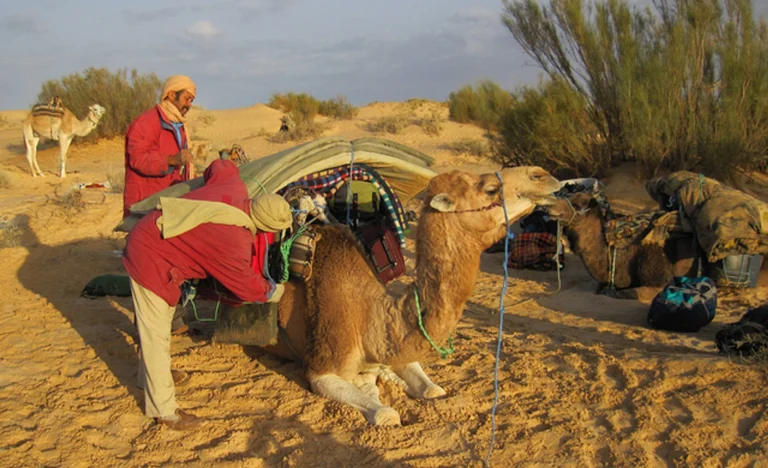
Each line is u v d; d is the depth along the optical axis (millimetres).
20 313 7430
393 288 9078
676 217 8773
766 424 4668
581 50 15766
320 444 4625
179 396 5406
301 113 37875
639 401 5168
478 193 4730
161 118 6293
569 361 6051
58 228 11820
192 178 6672
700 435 4637
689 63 14602
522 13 16250
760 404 4961
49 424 4828
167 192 5875
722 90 14688
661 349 6625
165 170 6117
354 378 5453
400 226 5887
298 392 5449
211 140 31641
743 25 14703
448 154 25703
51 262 9789
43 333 6781
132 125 6207
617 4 15430
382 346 5090
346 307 5207
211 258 4691
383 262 5668
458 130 32719
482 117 20281
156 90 29500
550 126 15438
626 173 15492
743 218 8266
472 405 5227
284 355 6125
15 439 4594
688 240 8773
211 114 41156
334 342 5195
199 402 5320
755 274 8609
